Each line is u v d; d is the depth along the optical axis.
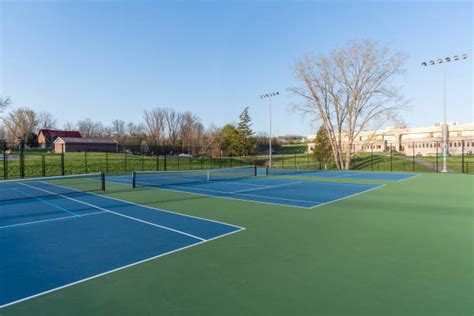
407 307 3.34
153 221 8.02
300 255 5.15
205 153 59.72
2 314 3.30
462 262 4.73
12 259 5.10
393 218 8.20
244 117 62.38
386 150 68.06
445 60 26.09
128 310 3.37
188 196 12.94
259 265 4.71
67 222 7.95
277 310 3.31
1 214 9.10
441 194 13.16
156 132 73.94
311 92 36.81
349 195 13.02
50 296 3.73
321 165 42.53
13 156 36.69
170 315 3.25
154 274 4.39
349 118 35.88
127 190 15.40
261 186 17.11
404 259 4.89
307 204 10.69
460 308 3.30
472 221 7.77
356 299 3.55
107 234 6.70
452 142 57.91
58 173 28.20
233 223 7.72
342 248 5.52
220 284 4.02
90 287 3.98
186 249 5.57
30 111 73.94
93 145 56.94
